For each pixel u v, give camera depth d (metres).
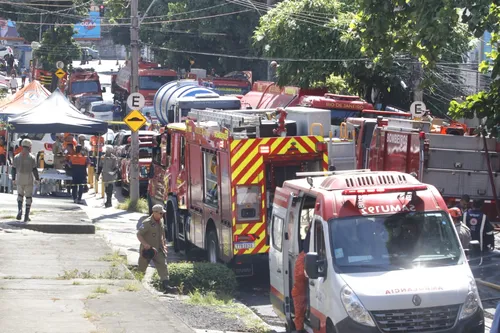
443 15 16.48
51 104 31.67
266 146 17.20
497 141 21.56
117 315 12.56
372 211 11.84
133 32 31.30
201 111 20.36
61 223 21.70
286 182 13.98
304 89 35.56
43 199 30.09
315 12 37.56
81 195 30.81
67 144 32.50
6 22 89.62
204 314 14.17
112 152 31.03
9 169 32.47
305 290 12.50
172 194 22.48
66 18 71.94
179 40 67.56
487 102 21.14
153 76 59.06
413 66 31.58
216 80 52.16
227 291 16.70
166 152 23.39
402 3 17.97
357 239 11.59
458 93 37.81
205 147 19.00
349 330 10.70
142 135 36.72
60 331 11.31
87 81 68.19
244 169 17.19
